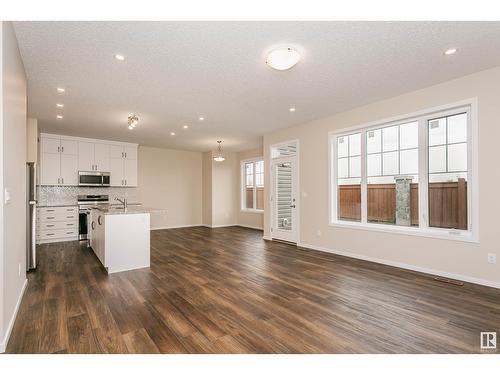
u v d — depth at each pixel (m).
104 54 2.66
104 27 2.22
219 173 8.65
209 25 2.22
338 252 4.74
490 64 2.96
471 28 2.29
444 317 2.36
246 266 4.02
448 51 2.66
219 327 2.21
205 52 2.64
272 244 5.71
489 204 3.08
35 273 3.70
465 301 2.69
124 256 3.84
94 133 6.05
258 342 1.98
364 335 2.07
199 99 3.95
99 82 3.32
